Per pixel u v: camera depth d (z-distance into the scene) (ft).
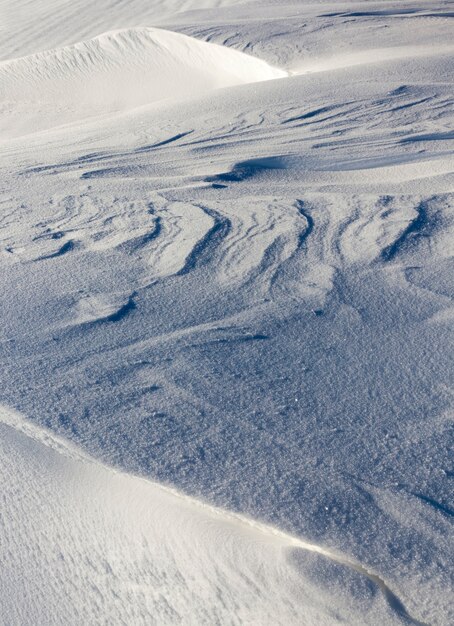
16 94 60.49
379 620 5.57
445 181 18.52
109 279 12.48
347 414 8.16
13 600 6.47
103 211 17.10
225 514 6.61
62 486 7.34
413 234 14.28
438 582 5.80
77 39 81.30
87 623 6.21
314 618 5.69
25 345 10.06
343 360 9.46
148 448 7.59
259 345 9.92
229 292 11.78
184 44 58.49
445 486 6.91
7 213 17.42
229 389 8.75
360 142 25.38
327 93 32.91
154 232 15.06
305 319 10.69
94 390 8.78
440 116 28.27
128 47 62.23
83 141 29.37
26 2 102.94
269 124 29.12
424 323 10.50
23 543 6.91
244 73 53.11
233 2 88.58
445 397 8.50
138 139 28.30
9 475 7.52
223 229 15.02
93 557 6.68
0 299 11.72
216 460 7.35
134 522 6.82
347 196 17.60
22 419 8.20
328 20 60.39
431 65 36.76
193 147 26.32
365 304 11.19
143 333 10.36
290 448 7.53
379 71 36.32
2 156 27.12
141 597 6.27
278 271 12.60
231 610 5.94
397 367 9.25
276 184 19.80
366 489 6.86
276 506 6.65
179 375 9.12
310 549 6.16
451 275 12.19
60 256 13.82
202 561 6.31
